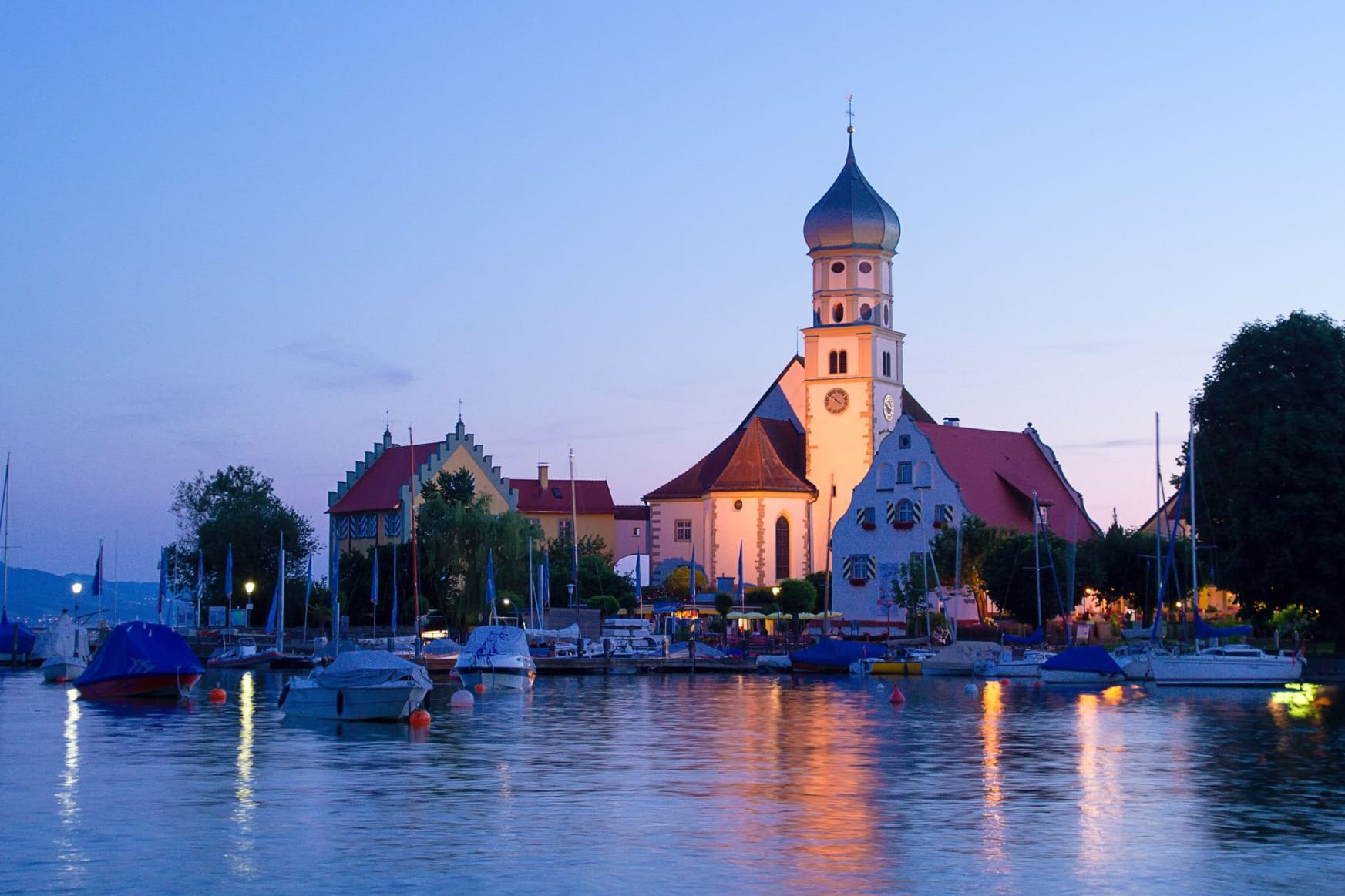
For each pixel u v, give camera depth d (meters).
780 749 72.50
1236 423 123.38
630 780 61.25
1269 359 122.81
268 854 45.78
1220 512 124.94
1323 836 49.34
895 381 193.50
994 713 92.88
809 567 186.62
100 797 56.72
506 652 112.56
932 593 157.25
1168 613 149.12
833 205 190.75
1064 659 119.75
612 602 167.75
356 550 182.00
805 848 46.88
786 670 135.25
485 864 44.56
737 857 45.50
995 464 174.12
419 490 182.88
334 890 41.53
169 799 56.09
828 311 191.12
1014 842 48.03
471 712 93.19
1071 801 56.19
